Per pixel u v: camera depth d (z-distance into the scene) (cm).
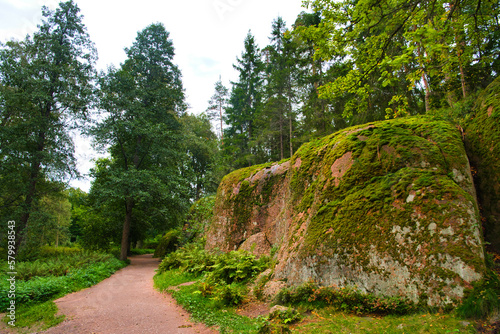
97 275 1206
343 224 645
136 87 1955
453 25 643
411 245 531
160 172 1917
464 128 723
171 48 2214
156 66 2109
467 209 512
